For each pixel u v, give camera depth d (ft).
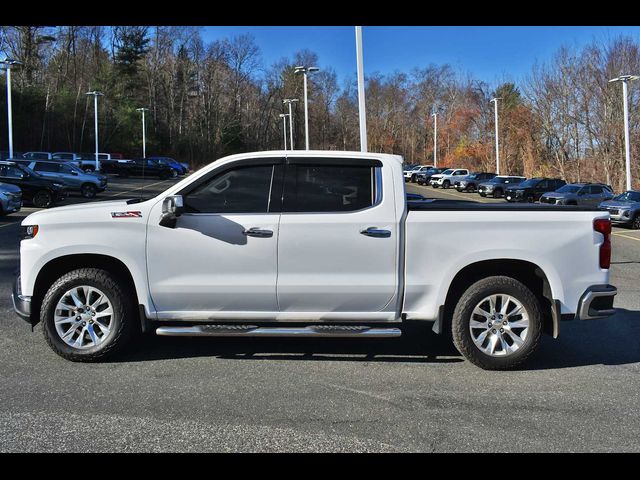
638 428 12.27
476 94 252.62
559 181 112.98
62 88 222.48
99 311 16.11
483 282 15.80
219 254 15.46
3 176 70.85
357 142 322.75
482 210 15.66
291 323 16.20
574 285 15.72
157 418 12.48
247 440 11.49
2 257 35.86
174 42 269.23
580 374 15.81
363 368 16.11
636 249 49.88
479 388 14.60
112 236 15.52
